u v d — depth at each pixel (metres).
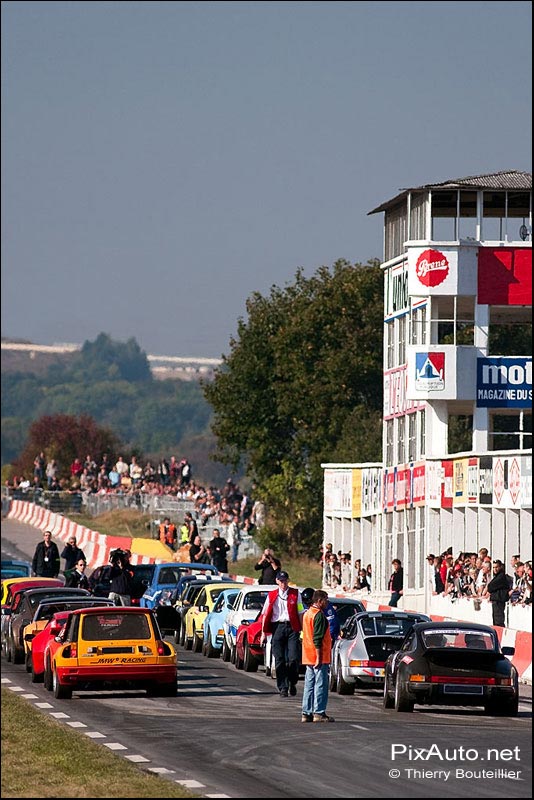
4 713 77.44
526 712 82.25
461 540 163.25
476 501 156.75
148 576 145.38
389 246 194.75
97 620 88.25
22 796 51.78
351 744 66.50
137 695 89.88
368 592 169.25
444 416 176.62
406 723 75.38
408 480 177.75
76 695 89.94
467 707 85.75
